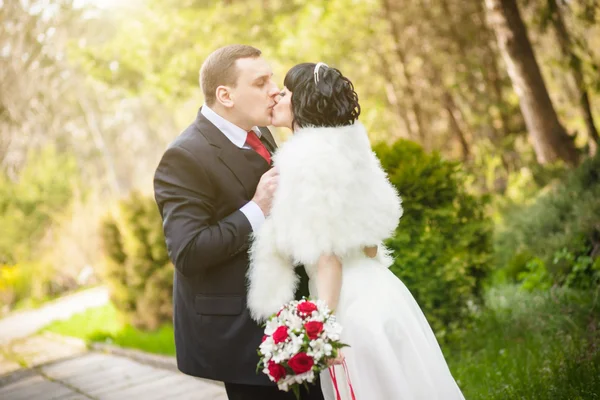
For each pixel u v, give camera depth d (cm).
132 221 809
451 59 1202
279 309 237
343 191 227
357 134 243
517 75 888
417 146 498
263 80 253
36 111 2453
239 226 237
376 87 1224
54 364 746
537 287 567
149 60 1128
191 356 254
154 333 789
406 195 473
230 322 246
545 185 873
